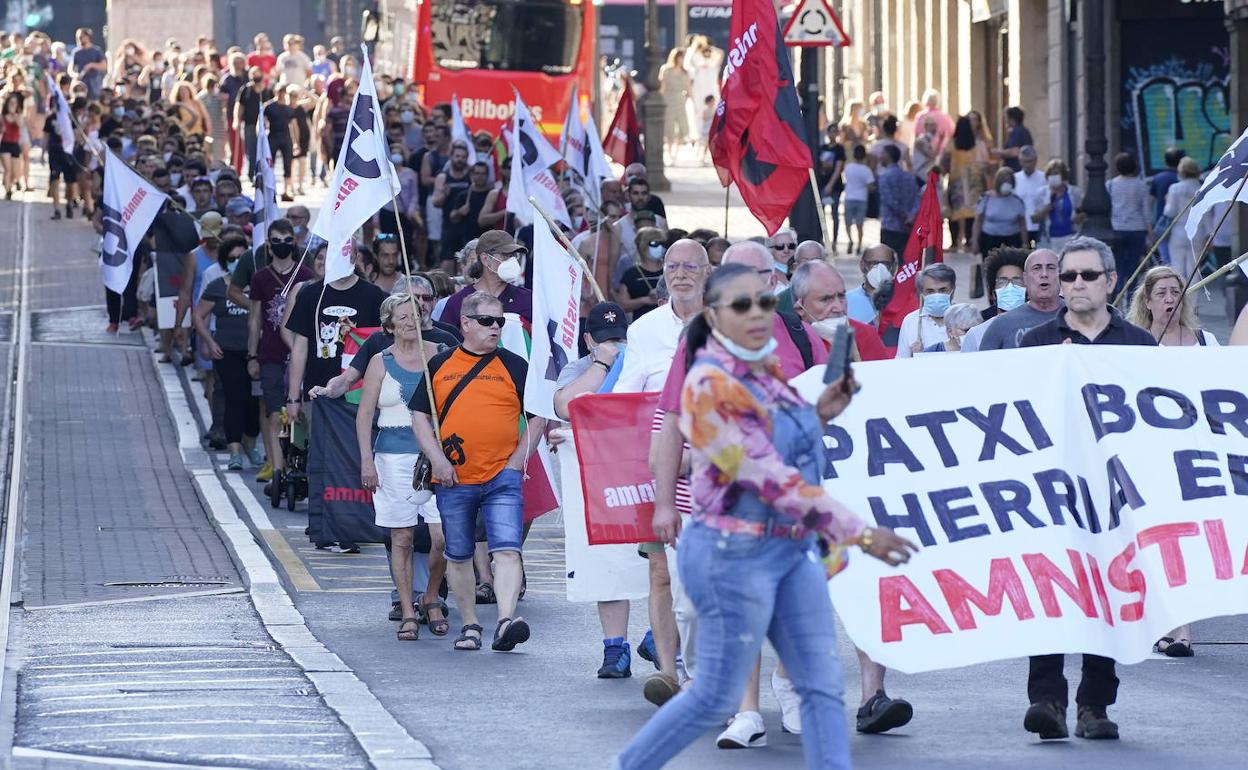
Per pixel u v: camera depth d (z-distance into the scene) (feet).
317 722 77.30
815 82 193.16
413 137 284.41
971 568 73.41
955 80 383.65
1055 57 297.12
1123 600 74.18
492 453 94.79
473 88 318.04
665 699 79.25
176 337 211.82
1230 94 246.06
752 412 56.13
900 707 74.84
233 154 382.22
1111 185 224.12
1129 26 272.31
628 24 577.84
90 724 76.59
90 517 139.13
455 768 69.67
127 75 414.62
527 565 124.16
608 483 80.74
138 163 239.50
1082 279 81.46
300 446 139.64
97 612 105.70
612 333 86.79
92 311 248.93
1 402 190.19
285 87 344.90
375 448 99.30
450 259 213.66
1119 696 83.35
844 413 74.74
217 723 76.89
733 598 56.80
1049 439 75.46
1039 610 73.10
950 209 286.66
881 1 418.72
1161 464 75.72
